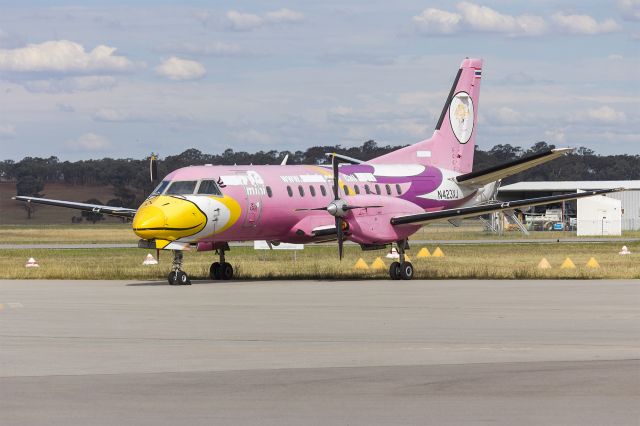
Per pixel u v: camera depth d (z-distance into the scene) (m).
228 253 118.75
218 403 24.64
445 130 83.88
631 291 57.81
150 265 93.31
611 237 172.50
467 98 85.00
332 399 25.06
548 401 24.66
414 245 136.88
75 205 77.69
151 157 74.25
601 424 22.17
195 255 115.44
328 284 65.56
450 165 83.88
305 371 29.16
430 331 38.47
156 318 43.53
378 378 27.92
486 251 120.12
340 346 34.34
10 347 34.34
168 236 65.31
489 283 65.81
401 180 79.31
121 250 127.38
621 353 32.31
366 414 23.30
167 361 31.14
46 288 62.03
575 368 29.36
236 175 69.81
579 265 91.25
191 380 27.78
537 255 110.94
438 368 29.53
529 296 54.50
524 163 77.00
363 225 70.19
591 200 182.50
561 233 196.38
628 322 41.28
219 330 39.09
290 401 24.84
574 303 50.03
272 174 72.19
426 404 24.39
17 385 27.14
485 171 80.19
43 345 34.84
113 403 24.69
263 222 70.69
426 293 57.09
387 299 53.03
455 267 88.50
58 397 25.47
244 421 22.66
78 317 43.97
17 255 114.69
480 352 32.69
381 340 35.88
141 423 22.48
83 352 33.12
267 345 34.66
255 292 58.31
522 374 28.39
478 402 24.59
